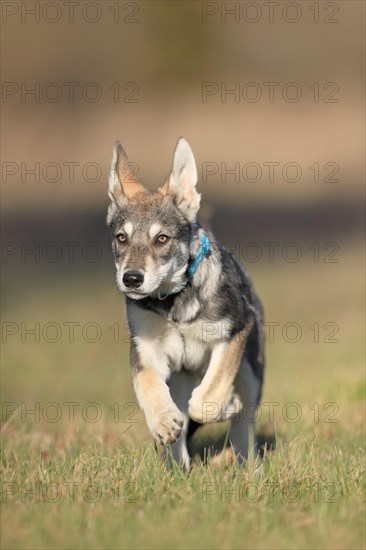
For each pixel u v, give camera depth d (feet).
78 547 29.94
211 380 41.01
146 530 31.22
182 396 43.93
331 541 30.22
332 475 36.45
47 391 70.79
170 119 243.40
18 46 297.74
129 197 43.24
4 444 44.75
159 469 37.17
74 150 234.17
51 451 42.91
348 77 265.75
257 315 46.70
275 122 222.69
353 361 67.31
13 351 86.74
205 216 49.85
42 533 30.83
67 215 176.65
